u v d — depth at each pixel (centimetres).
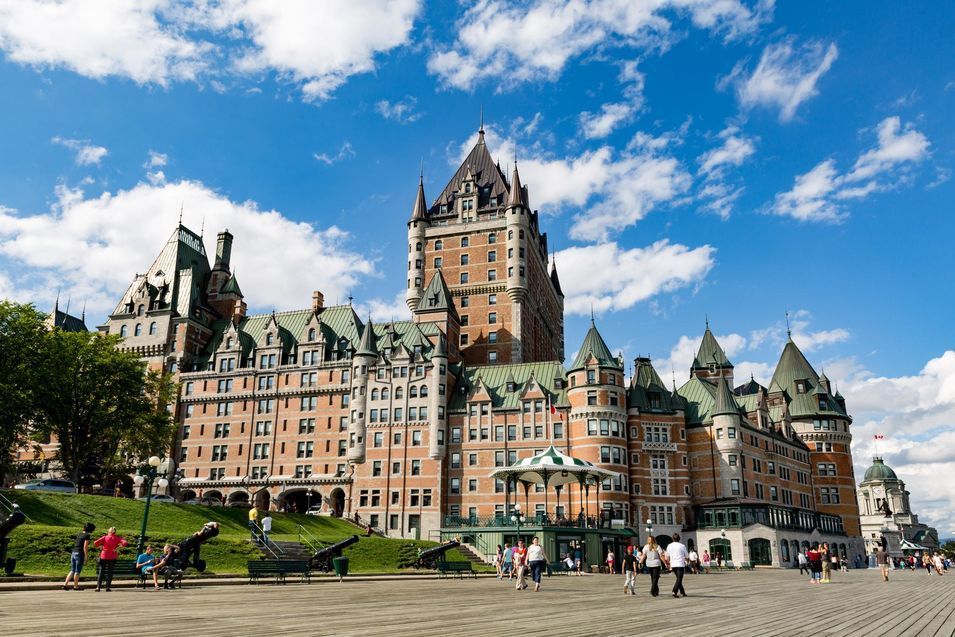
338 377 11025
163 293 12288
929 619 2311
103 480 9150
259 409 11281
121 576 3747
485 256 13138
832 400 13338
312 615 2148
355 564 6081
